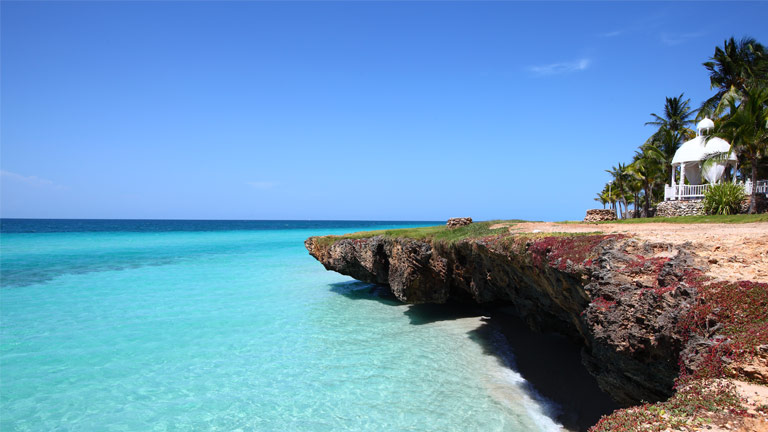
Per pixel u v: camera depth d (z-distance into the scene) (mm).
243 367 18844
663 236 14031
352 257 34219
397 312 29469
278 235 129375
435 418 14078
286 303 32219
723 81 48906
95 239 98938
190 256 64062
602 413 14016
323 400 15570
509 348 21219
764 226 19922
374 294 36000
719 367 7754
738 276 9992
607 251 12969
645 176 55656
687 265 10906
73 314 28109
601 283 12047
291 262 57969
